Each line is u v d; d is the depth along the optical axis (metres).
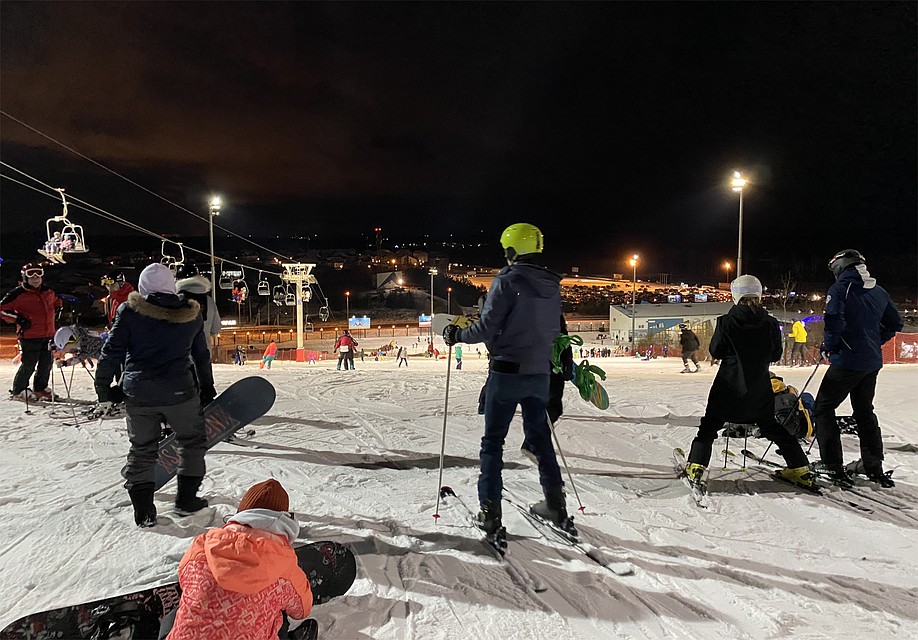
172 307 3.70
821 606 2.87
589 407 8.11
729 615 2.79
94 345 8.24
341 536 3.63
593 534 3.67
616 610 2.83
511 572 3.19
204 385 4.21
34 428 6.60
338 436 6.28
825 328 4.52
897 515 4.04
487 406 3.59
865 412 4.68
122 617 2.39
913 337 23.16
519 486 4.62
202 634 1.91
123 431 6.45
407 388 10.33
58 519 3.84
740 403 4.39
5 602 2.84
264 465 5.14
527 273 3.45
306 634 2.42
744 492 4.50
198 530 3.68
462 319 3.73
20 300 8.24
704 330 37.88
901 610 2.84
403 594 2.95
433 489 4.55
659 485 4.69
